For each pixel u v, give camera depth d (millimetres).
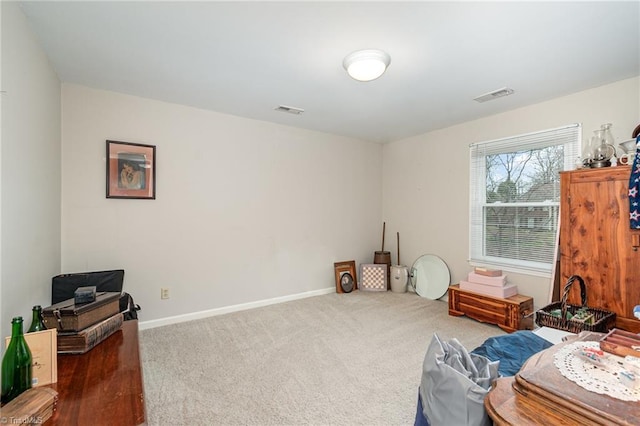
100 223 2758
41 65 1991
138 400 1006
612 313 2090
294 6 1595
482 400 962
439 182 4055
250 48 2025
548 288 2992
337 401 1846
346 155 4488
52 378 1089
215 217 3379
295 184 3980
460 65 2244
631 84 2469
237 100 3002
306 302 3855
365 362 2316
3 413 846
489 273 3100
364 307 3648
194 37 1898
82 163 2668
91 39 1918
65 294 2250
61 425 875
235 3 1568
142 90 2760
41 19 1702
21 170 1589
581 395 744
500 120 3375
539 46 1979
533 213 3150
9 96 1424
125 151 2855
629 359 919
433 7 1594
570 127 2828
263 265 3727
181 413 1731
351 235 4562
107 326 1488
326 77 2467
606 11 1616
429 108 3213
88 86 2670
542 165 3064
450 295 3371
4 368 1022
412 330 2932
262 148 3695
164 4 1581
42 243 2008
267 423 1658
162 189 3064
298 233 4020
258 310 3539
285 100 2992
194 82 2584
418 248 4340
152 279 3025
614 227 2125
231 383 2033
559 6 1581
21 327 1061
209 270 3348
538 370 877
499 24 1738
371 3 1568
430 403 1178
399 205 4637
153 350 2508
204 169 3299
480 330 2930
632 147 2158
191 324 3096
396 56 2111
